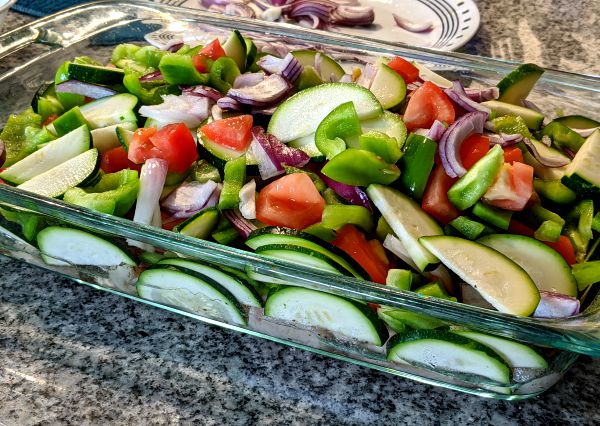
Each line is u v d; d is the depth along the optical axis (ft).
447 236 0.95
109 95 1.30
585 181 1.06
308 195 1.01
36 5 1.99
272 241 0.96
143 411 0.95
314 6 1.96
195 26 1.54
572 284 0.95
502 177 0.99
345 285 0.87
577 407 0.97
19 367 1.01
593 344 0.79
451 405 0.97
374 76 1.21
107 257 1.04
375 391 0.99
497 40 1.96
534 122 1.24
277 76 1.24
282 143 1.11
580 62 1.85
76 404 0.96
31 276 1.17
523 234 1.04
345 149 1.04
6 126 1.29
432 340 0.89
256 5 2.02
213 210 1.04
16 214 1.06
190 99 1.21
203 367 1.02
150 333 1.07
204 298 1.02
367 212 1.02
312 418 0.95
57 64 1.48
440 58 1.39
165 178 1.08
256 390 0.99
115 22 1.56
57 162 1.16
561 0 2.19
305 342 1.02
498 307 0.88
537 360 0.87
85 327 1.08
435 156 1.04
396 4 2.06
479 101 1.25
